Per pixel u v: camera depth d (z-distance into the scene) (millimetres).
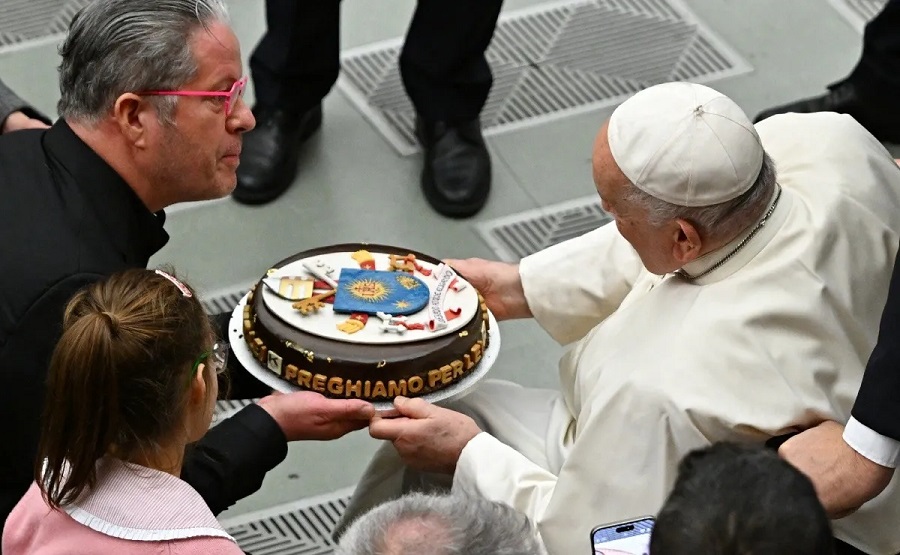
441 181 13094
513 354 11875
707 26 15367
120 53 7176
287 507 10586
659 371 7434
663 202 7387
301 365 7918
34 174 7352
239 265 12539
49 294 6840
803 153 8227
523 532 5152
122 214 7449
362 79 14633
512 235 12953
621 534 6141
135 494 5703
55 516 5770
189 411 5934
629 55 14977
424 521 5086
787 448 7090
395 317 8141
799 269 7551
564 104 14461
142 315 5547
